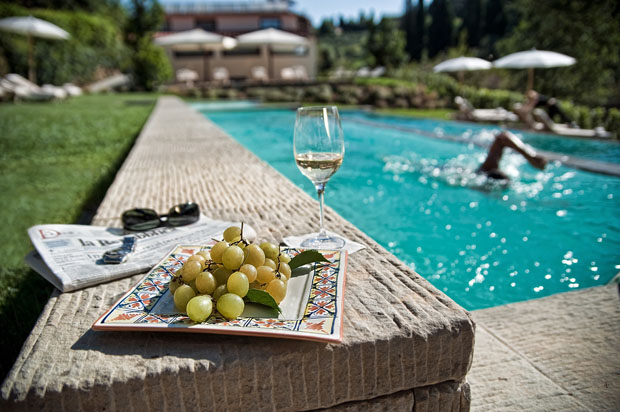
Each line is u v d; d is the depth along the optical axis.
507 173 4.90
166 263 1.05
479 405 1.22
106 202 2.04
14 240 2.96
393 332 0.78
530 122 9.06
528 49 18.53
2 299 2.04
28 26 15.99
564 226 3.13
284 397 0.75
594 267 2.46
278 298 0.83
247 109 14.57
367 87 18.58
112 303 0.97
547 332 1.61
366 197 3.95
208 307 0.77
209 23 33.91
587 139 7.68
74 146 6.90
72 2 30.23
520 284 2.29
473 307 2.07
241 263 0.86
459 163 5.61
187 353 0.74
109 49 25.56
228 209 1.83
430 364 0.79
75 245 1.28
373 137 8.36
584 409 1.20
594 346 1.50
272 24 34.41
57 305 0.96
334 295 0.86
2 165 5.57
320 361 0.75
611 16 16.78
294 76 29.84
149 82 24.22
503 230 3.05
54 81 21.34
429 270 2.46
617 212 3.40
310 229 1.49
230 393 0.73
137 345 0.77
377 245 1.27
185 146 3.96
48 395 0.67
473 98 15.06
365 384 0.77
